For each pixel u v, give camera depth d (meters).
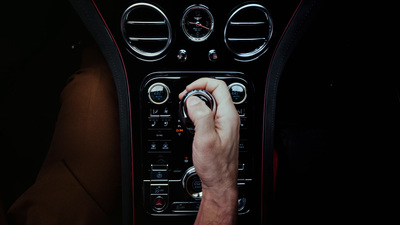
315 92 1.70
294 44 0.92
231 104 0.75
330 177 1.50
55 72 1.53
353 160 1.49
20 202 0.94
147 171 0.98
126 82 0.92
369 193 1.45
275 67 0.93
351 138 1.56
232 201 0.71
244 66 0.92
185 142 0.96
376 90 1.53
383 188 1.45
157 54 0.89
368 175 1.47
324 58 1.67
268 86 0.94
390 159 1.47
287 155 1.54
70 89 1.08
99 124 1.03
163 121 0.94
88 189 0.98
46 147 1.46
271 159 1.00
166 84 0.92
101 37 0.87
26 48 1.49
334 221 1.38
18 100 1.50
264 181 1.00
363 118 1.57
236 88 0.93
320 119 1.66
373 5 1.46
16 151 1.44
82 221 0.95
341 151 1.53
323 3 0.85
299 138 1.58
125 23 0.86
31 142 1.46
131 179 0.99
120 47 0.88
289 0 0.84
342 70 1.65
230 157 0.69
